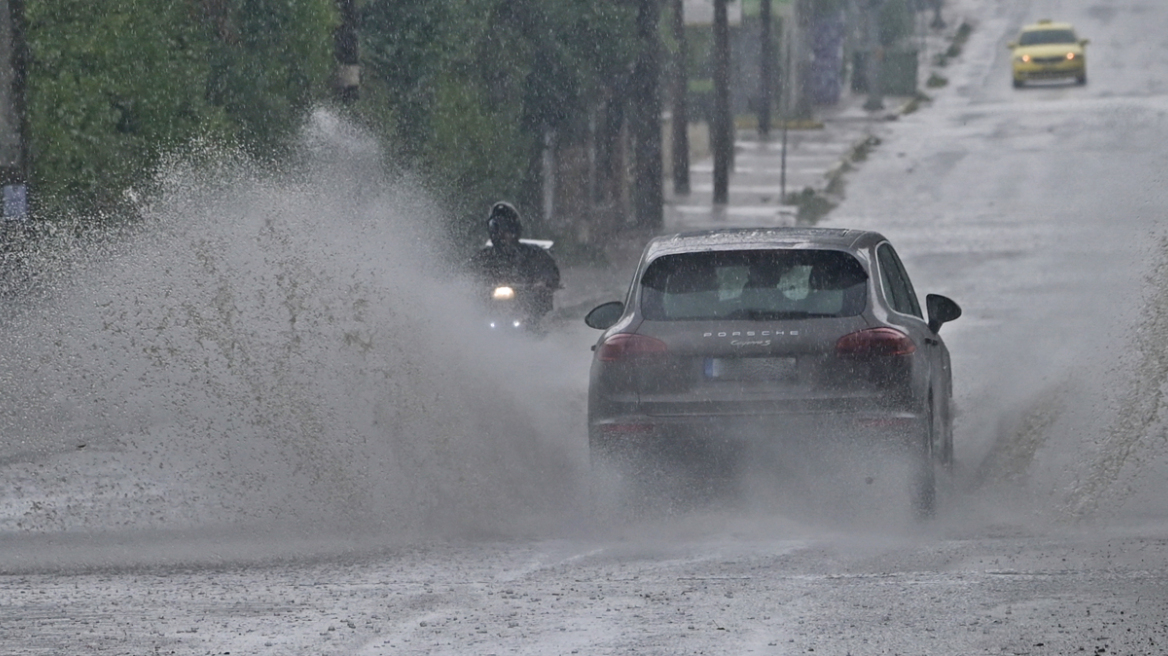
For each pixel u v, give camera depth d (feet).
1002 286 252.62
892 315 102.73
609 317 115.96
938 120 643.86
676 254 104.94
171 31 195.72
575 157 347.36
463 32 272.31
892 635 71.10
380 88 259.19
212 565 91.76
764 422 100.12
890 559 89.30
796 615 75.36
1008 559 88.02
